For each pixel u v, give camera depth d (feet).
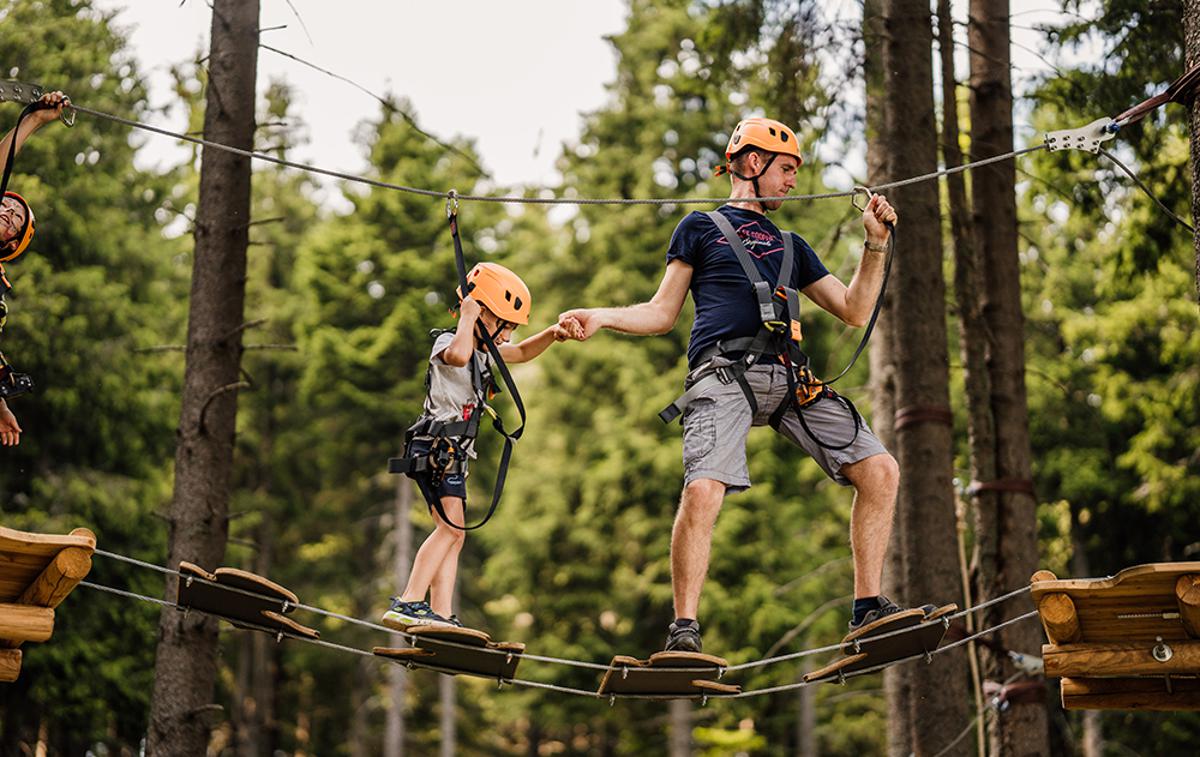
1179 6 35.73
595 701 90.12
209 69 34.88
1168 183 41.75
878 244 21.42
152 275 74.02
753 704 87.20
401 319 96.32
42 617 18.94
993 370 38.04
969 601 38.93
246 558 102.58
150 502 69.67
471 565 107.45
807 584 82.84
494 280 21.81
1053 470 74.69
